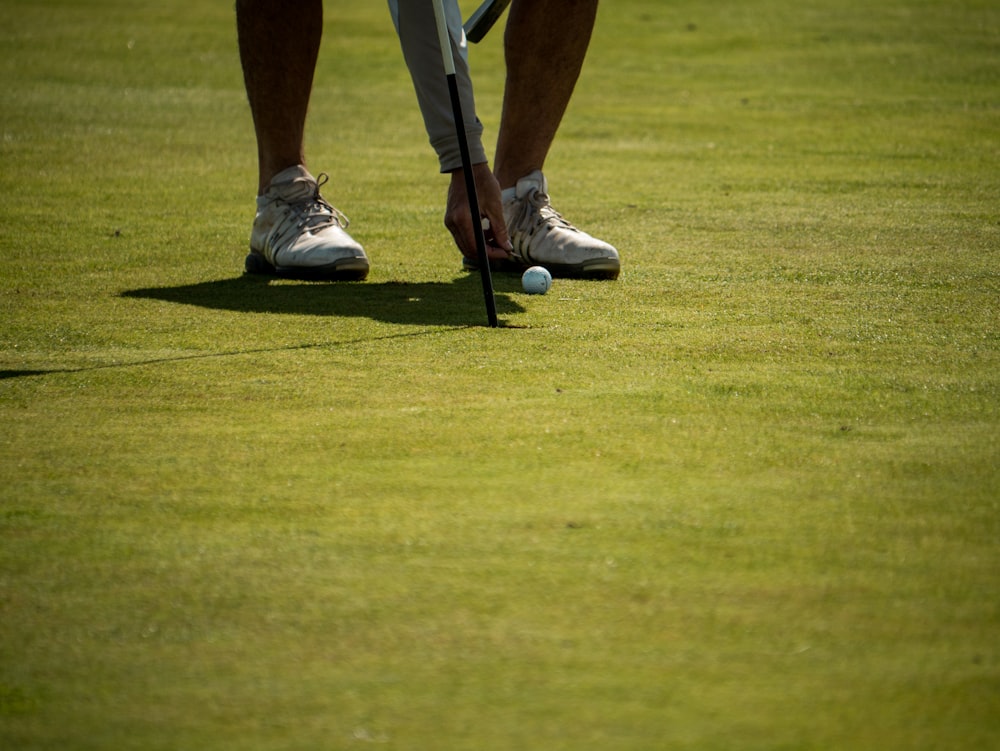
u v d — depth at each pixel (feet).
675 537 27.71
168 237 70.59
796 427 35.58
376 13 214.28
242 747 19.86
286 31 60.59
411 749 19.70
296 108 61.67
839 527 28.27
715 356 43.88
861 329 47.85
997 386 39.75
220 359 44.04
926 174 94.22
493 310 49.29
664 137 116.78
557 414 36.86
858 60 168.25
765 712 20.67
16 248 66.74
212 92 144.77
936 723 20.39
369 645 23.00
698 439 34.53
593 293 55.98
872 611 24.21
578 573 25.88
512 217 62.34
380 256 66.54
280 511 29.48
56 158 100.12
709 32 195.00
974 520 28.68
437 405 37.96
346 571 26.12
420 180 93.15
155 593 25.29
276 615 24.25
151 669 22.33
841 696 21.18
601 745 19.72
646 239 69.67
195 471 32.32
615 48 182.39
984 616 24.00
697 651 22.68
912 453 33.30
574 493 30.40
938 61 165.58
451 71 49.88
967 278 57.67
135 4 220.84
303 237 60.29
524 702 21.01
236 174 94.22
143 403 38.63
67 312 51.93
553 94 63.21
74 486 31.35
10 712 21.04
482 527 28.35
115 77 153.38
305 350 45.32
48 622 24.16
